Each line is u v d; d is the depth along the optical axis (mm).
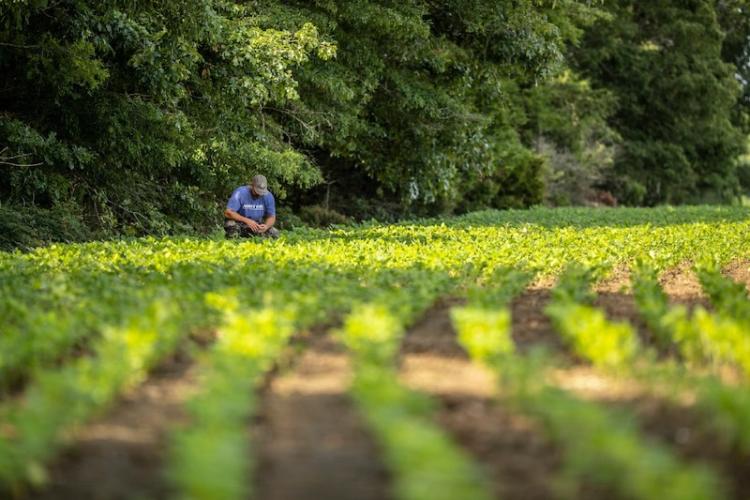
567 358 9359
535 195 51906
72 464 6445
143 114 24922
